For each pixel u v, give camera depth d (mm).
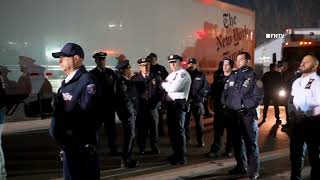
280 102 11773
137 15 10453
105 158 7520
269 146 8742
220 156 7727
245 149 6281
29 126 10836
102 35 9742
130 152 6828
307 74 5219
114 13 9961
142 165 7004
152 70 7887
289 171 6715
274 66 11648
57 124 3668
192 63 8531
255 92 5711
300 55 16594
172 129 6965
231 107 5922
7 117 8555
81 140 3691
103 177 6246
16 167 6902
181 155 7027
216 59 13008
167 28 11195
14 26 8453
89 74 3709
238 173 6371
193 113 8609
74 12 9258
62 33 9094
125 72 6727
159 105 7727
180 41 11586
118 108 6621
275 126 11430
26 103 8734
